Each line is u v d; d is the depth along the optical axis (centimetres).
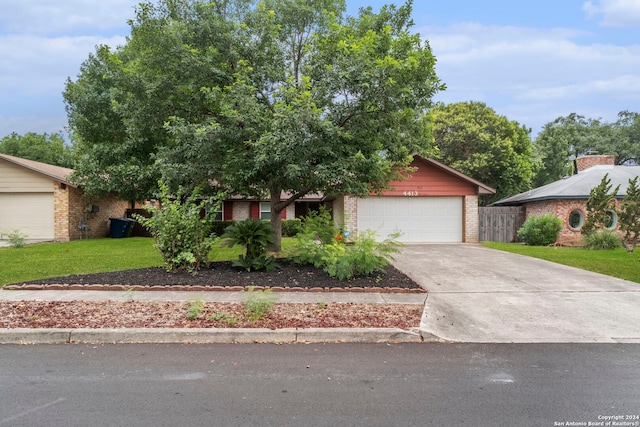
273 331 547
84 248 1534
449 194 1838
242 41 1089
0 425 322
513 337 559
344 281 866
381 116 941
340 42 915
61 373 432
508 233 2059
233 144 986
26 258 1223
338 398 375
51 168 2097
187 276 894
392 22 1080
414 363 466
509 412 349
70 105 2030
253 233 969
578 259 1243
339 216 1975
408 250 1516
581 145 4272
